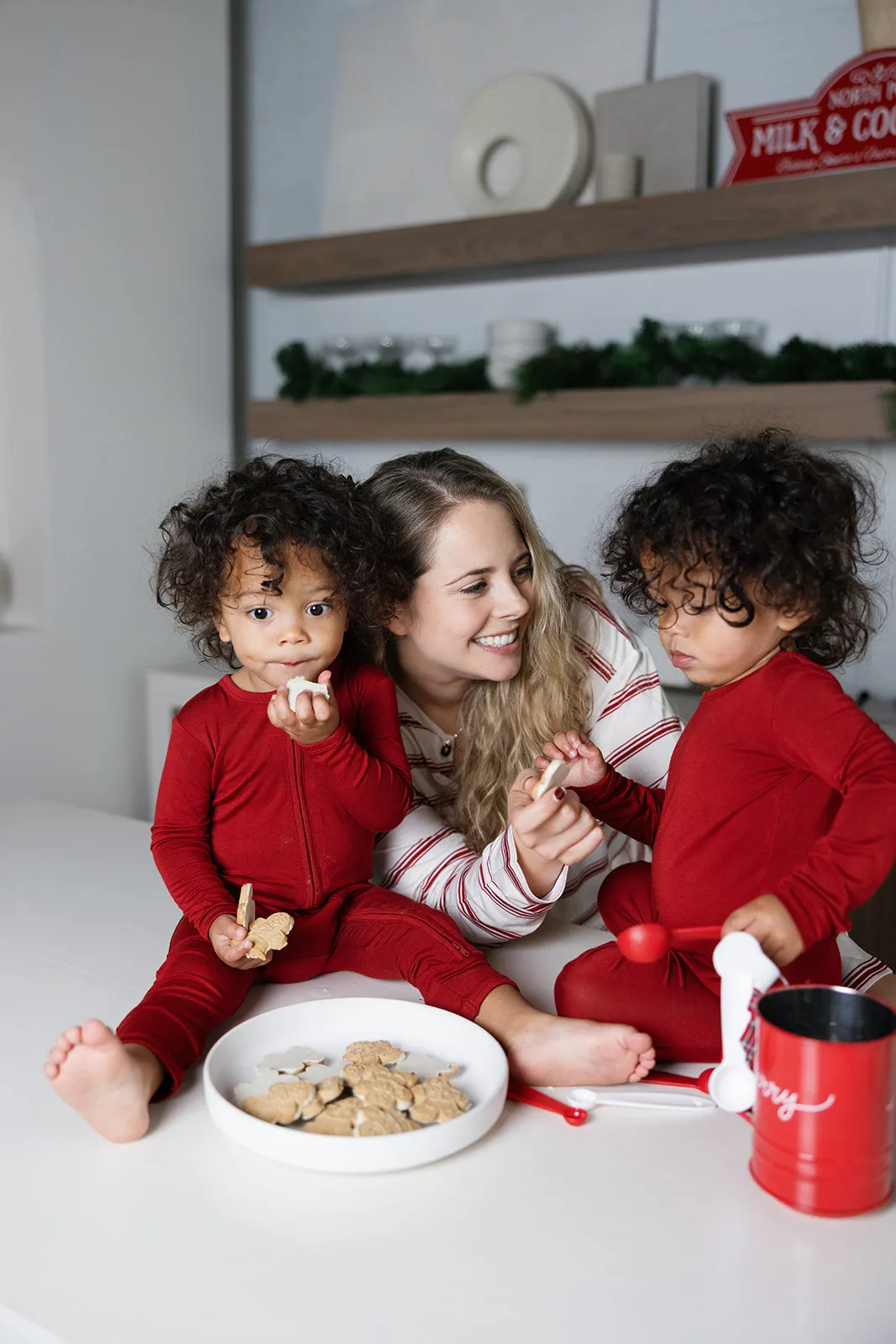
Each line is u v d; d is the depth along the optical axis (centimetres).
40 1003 110
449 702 139
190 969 104
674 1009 98
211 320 330
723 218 248
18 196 282
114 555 310
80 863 154
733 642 94
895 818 83
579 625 144
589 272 295
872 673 259
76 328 295
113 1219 77
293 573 107
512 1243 75
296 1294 70
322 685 105
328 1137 80
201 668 320
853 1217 78
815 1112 77
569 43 291
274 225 360
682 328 261
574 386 272
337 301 345
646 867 116
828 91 237
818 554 91
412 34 321
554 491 304
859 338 258
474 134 300
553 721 136
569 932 132
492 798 137
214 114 325
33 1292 69
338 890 120
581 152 283
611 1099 93
